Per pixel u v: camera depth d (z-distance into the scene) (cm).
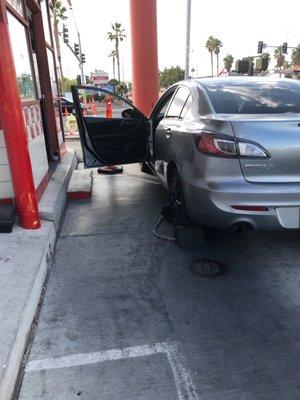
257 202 307
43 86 665
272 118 316
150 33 1041
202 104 376
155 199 563
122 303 307
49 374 235
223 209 313
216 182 314
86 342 262
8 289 289
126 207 531
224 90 389
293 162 308
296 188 308
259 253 387
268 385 225
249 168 308
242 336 267
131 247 405
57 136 698
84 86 514
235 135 308
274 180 310
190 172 343
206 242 411
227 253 388
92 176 685
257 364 241
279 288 325
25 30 490
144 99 1086
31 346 259
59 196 496
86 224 473
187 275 348
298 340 262
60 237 436
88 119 531
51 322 284
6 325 248
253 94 385
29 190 384
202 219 342
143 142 564
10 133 365
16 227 400
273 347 256
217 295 317
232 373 234
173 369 238
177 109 442
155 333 271
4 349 226
